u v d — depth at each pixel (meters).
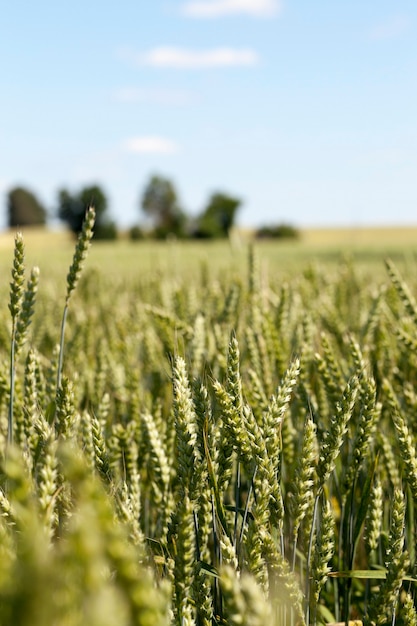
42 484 1.27
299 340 4.23
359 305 6.61
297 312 5.30
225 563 1.79
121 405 3.93
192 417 2.01
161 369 4.13
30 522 0.90
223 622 2.05
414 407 3.29
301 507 2.01
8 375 3.04
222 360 3.39
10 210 149.00
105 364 4.26
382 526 3.10
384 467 3.10
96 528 0.77
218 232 107.31
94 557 0.72
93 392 3.86
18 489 0.94
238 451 1.98
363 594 3.12
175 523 2.02
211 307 5.67
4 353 4.31
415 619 2.21
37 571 0.66
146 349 4.72
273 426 2.00
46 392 3.01
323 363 3.04
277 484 1.94
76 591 0.73
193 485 1.98
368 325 4.39
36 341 5.08
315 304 5.88
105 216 111.50
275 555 1.83
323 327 5.30
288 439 2.94
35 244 100.81
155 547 2.29
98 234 110.19
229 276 7.69
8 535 1.32
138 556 1.60
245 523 1.99
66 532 1.50
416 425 3.26
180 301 5.59
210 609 1.97
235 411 2.00
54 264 13.59
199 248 43.22
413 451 2.32
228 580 1.11
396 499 2.13
